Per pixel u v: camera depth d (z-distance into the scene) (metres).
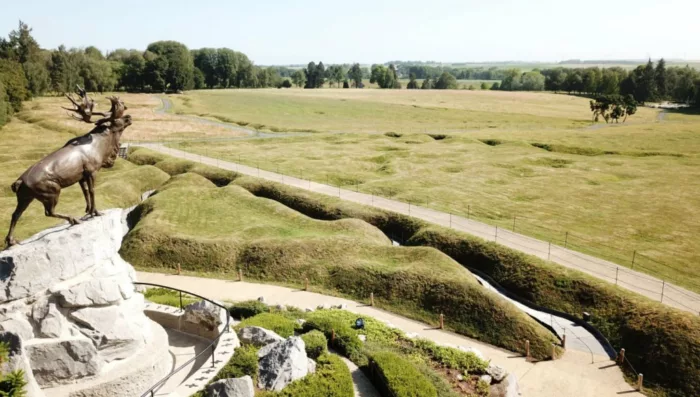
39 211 60.78
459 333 38.34
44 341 21.42
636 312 37.53
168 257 50.25
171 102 191.00
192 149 103.50
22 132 116.00
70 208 61.94
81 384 21.64
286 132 132.25
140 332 24.16
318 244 50.47
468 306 39.84
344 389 23.81
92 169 24.42
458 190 73.50
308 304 41.84
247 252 50.19
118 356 23.09
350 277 45.47
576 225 58.50
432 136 124.44
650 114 182.62
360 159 96.56
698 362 32.06
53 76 189.50
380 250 50.06
